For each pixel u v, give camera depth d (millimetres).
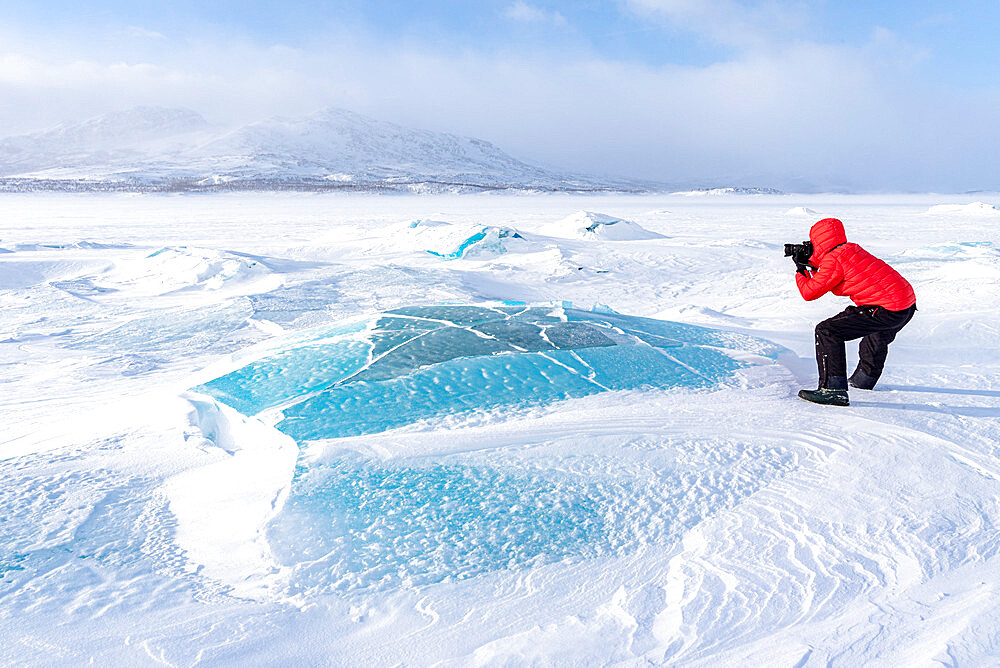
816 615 1970
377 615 2045
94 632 1926
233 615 2023
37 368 7059
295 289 11852
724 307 10898
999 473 3072
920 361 5805
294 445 3371
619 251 20562
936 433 3619
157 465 3258
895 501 2750
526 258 18500
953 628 1868
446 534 2520
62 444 3619
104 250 21953
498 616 2027
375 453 3170
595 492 2848
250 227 38719
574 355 4539
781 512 2670
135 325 9383
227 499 2842
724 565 2279
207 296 12531
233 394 4082
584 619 1993
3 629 1925
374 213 61312
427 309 5395
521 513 2672
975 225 38719
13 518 2666
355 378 4043
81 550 2426
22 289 13234
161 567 2324
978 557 2316
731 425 3660
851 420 3799
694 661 1771
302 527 2564
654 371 4496
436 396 3891
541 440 3363
